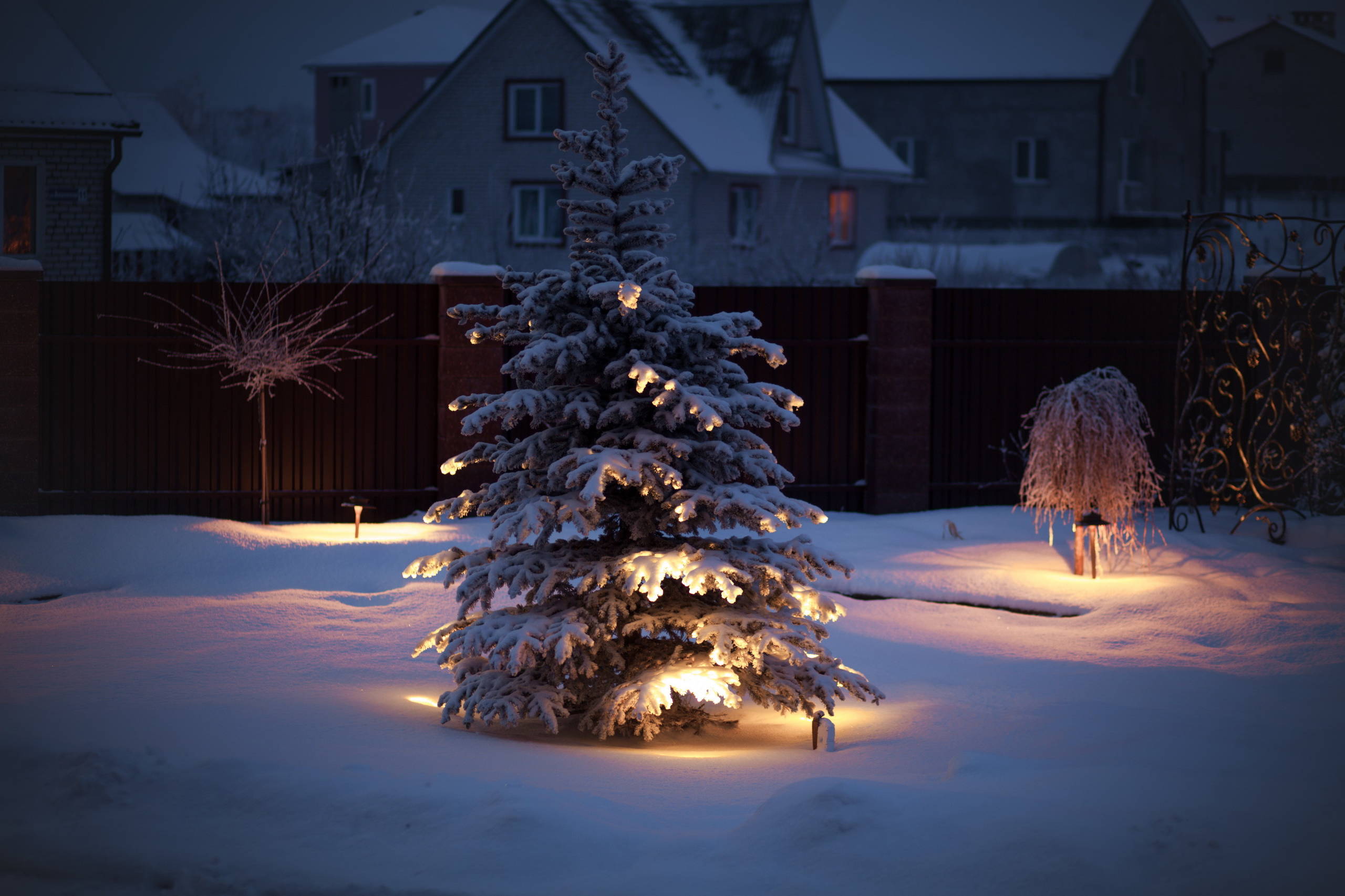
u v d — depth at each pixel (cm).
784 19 3850
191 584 938
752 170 3497
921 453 1283
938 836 421
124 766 485
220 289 1192
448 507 662
